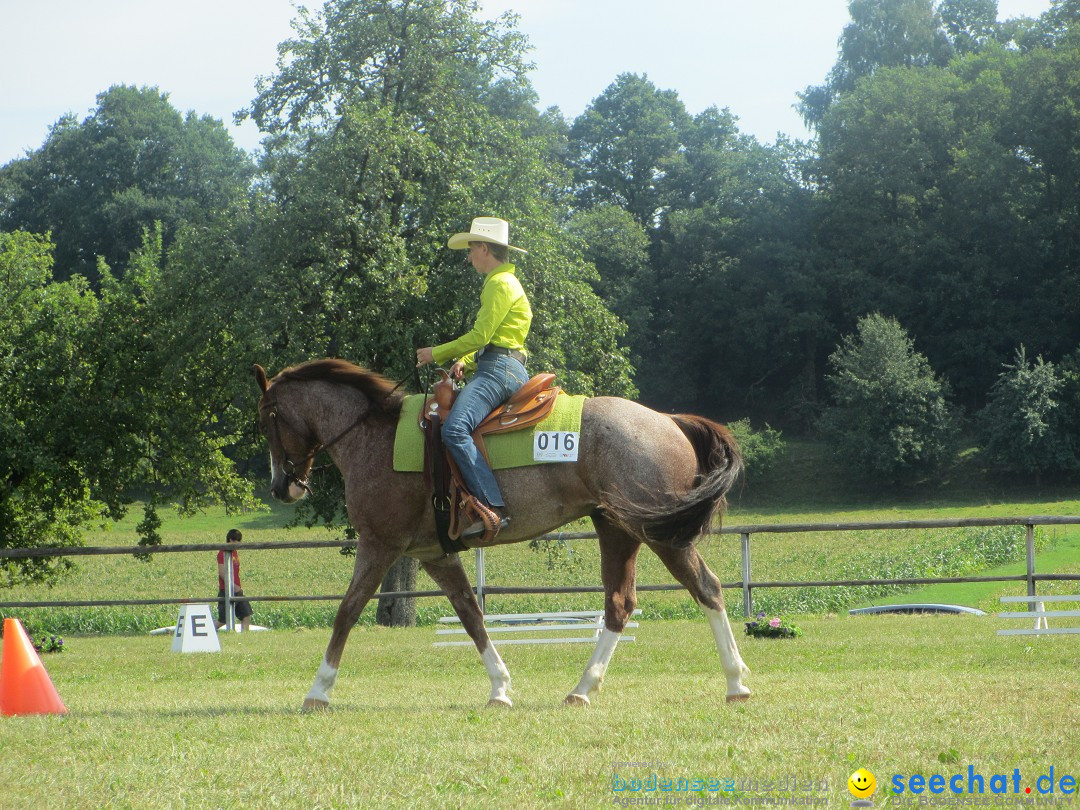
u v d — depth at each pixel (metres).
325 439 7.81
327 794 4.58
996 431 61.81
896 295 70.44
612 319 25.34
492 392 7.32
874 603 22.06
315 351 21.95
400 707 7.41
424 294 22.52
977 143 68.19
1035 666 9.24
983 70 72.81
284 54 25.48
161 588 34.47
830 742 5.35
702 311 78.00
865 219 72.62
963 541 35.88
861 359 65.25
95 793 4.66
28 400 25.23
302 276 21.50
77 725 6.44
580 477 7.13
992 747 5.09
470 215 23.09
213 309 22.30
